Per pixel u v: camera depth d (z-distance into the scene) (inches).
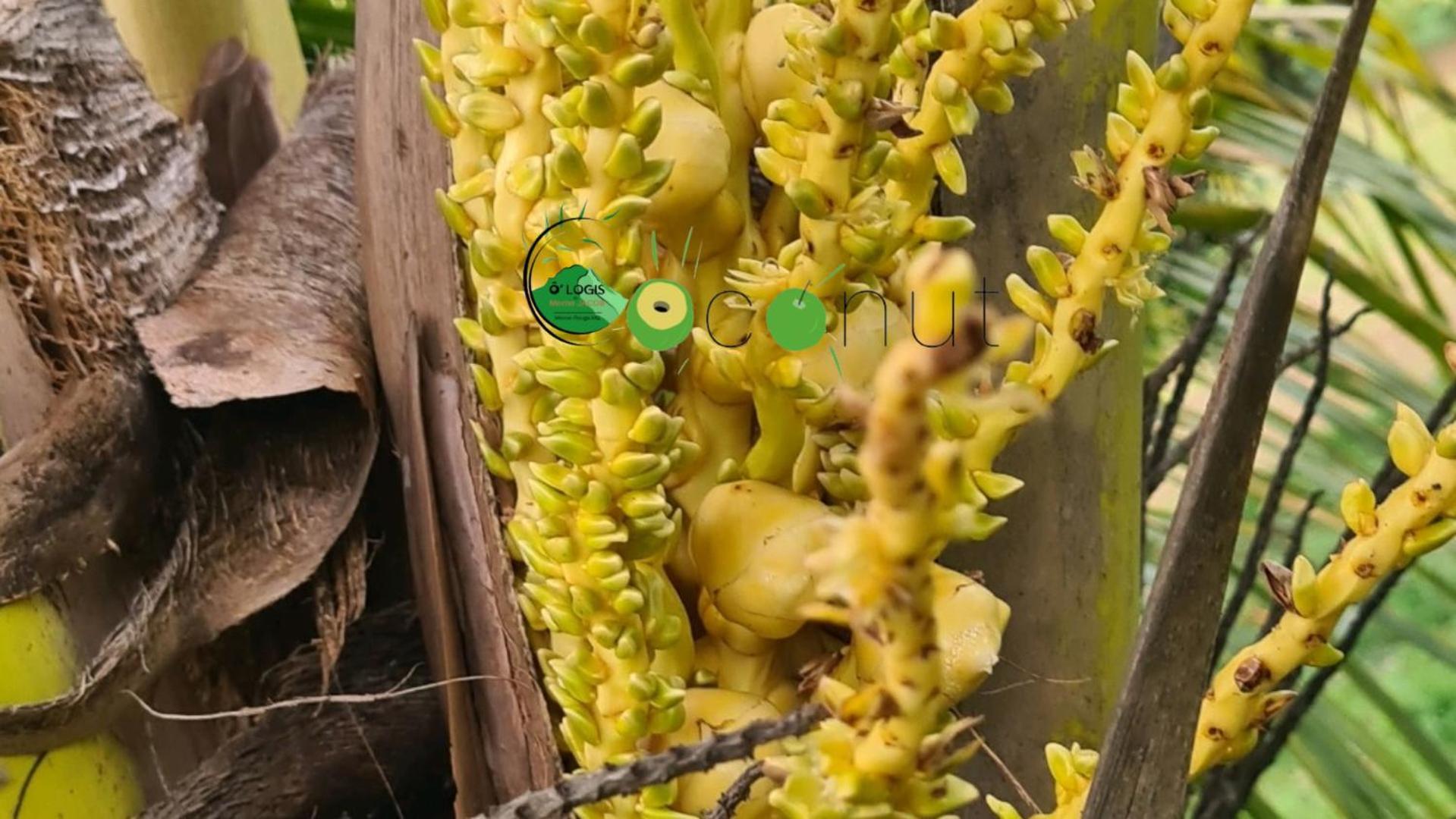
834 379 19.8
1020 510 22.5
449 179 21.8
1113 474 22.8
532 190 19.5
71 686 23.3
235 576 22.8
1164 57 27.6
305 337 22.9
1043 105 22.5
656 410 19.3
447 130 20.5
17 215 23.3
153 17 26.0
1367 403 38.4
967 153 22.5
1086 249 19.9
